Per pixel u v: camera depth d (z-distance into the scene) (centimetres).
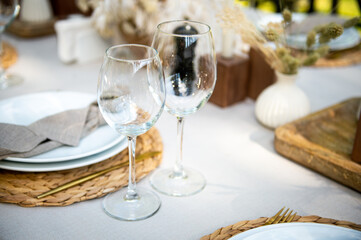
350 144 75
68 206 61
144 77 54
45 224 58
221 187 67
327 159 68
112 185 64
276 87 83
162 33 59
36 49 120
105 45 116
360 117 67
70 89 97
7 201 60
